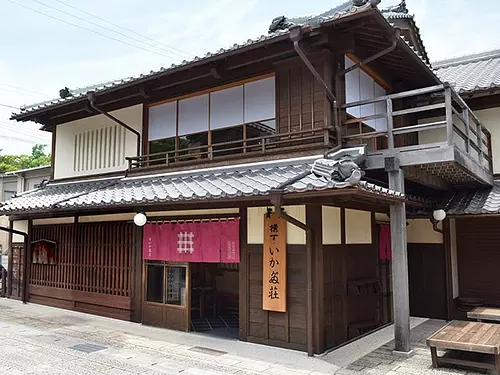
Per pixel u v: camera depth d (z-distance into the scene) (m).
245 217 7.84
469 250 10.09
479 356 6.76
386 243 9.46
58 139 12.73
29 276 12.54
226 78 8.87
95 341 7.79
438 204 9.44
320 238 7.04
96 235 10.68
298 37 6.79
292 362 6.48
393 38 7.14
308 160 7.38
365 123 8.72
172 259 8.77
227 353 6.98
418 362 6.51
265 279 7.42
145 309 9.28
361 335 8.13
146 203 7.53
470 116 9.03
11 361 6.51
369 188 5.70
